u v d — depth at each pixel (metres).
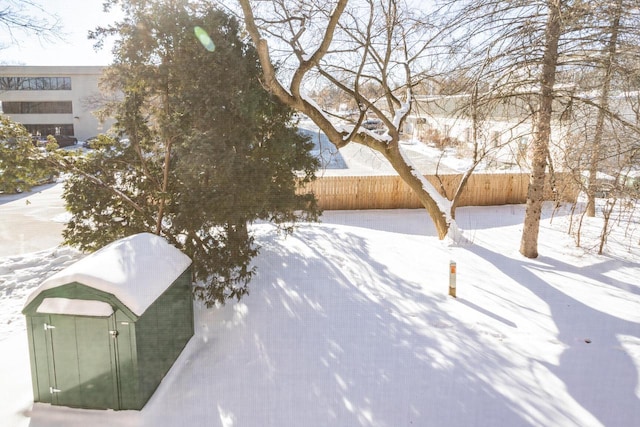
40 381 5.28
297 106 9.47
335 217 16.67
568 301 8.59
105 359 5.18
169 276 6.07
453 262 8.79
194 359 6.58
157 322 5.77
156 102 9.00
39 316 5.12
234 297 8.62
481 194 18.75
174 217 8.42
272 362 6.50
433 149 34.00
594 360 6.53
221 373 6.22
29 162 7.89
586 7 8.84
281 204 9.91
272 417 5.33
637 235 13.16
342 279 9.61
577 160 10.89
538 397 5.69
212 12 7.84
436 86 13.62
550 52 9.82
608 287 9.25
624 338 7.17
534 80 10.12
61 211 16.97
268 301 8.48
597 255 11.28
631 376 6.13
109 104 8.85
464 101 11.54
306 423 5.23
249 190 8.05
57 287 5.07
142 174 9.04
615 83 9.87
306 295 8.78
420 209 18.06
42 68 43.44
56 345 5.18
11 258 11.33
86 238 8.79
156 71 8.00
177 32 7.67
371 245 12.05
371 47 11.80
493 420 5.27
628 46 9.25
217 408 5.47
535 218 11.03
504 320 7.81
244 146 8.31
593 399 5.63
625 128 10.41
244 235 9.29
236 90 8.04
